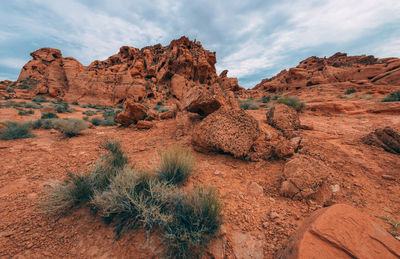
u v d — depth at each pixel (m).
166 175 3.46
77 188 2.82
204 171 4.37
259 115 12.38
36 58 47.09
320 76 45.94
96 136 8.51
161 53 65.69
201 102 7.05
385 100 16.56
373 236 1.73
